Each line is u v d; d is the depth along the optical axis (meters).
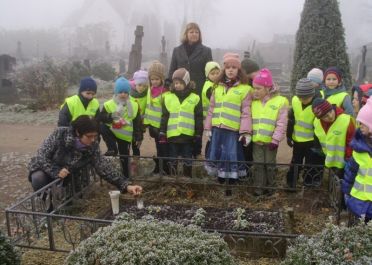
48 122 10.98
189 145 5.41
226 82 4.98
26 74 15.02
